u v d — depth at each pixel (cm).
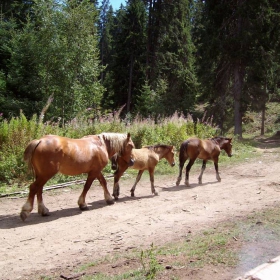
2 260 500
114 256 500
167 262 453
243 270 419
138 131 1509
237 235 562
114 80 3681
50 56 1925
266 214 700
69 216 727
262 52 2361
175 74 3116
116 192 877
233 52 2375
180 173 1058
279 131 3011
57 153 697
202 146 1070
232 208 781
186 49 3266
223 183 1102
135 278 404
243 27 2458
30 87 2052
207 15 2591
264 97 2589
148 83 3284
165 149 974
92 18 1997
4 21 2630
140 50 3609
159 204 833
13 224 671
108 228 646
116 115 1516
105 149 805
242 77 2502
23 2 2850
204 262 446
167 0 3331
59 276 437
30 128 1155
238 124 2519
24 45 2083
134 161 878
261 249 492
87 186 783
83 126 1345
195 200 871
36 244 565
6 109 2027
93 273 436
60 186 1012
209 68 2630
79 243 568
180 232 612
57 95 1950
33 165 693
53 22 1920
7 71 2358
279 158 1608
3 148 1095
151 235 601
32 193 691
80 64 1956
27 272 457
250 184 1066
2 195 898
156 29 3397
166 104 2928
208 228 627
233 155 1695
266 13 2366
